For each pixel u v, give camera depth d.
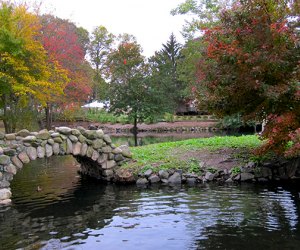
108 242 5.78
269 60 7.56
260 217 6.80
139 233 6.15
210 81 9.50
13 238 6.09
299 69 7.50
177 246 5.52
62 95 22.06
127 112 28.17
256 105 9.50
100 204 8.26
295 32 7.85
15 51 13.58
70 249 5.52
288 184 9.77
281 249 5.32
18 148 9.42
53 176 12.32
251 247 5.41
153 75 28.48
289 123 8.05
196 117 38.12
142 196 8.90
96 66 48.88
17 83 13.98
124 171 10.86
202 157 11.49
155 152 12.52
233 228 6.24
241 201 8.05
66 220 7.07
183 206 7.78
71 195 9.33
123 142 22.80
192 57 26.00
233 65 8.46
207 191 9.18
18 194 9.52
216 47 8.53
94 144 10.91
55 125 32.28
